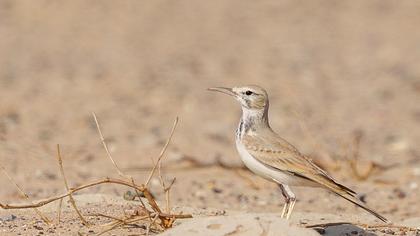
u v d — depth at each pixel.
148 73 36.03
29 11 47.50
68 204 13.67
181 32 45.72
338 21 48.72
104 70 36.19
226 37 44.84
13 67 35.78
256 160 12.63
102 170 19.12
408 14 49.78
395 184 18.53
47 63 37.09
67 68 36.28
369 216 14.37
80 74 35.06
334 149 22.58
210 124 26.48
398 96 32.53
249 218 10.77
